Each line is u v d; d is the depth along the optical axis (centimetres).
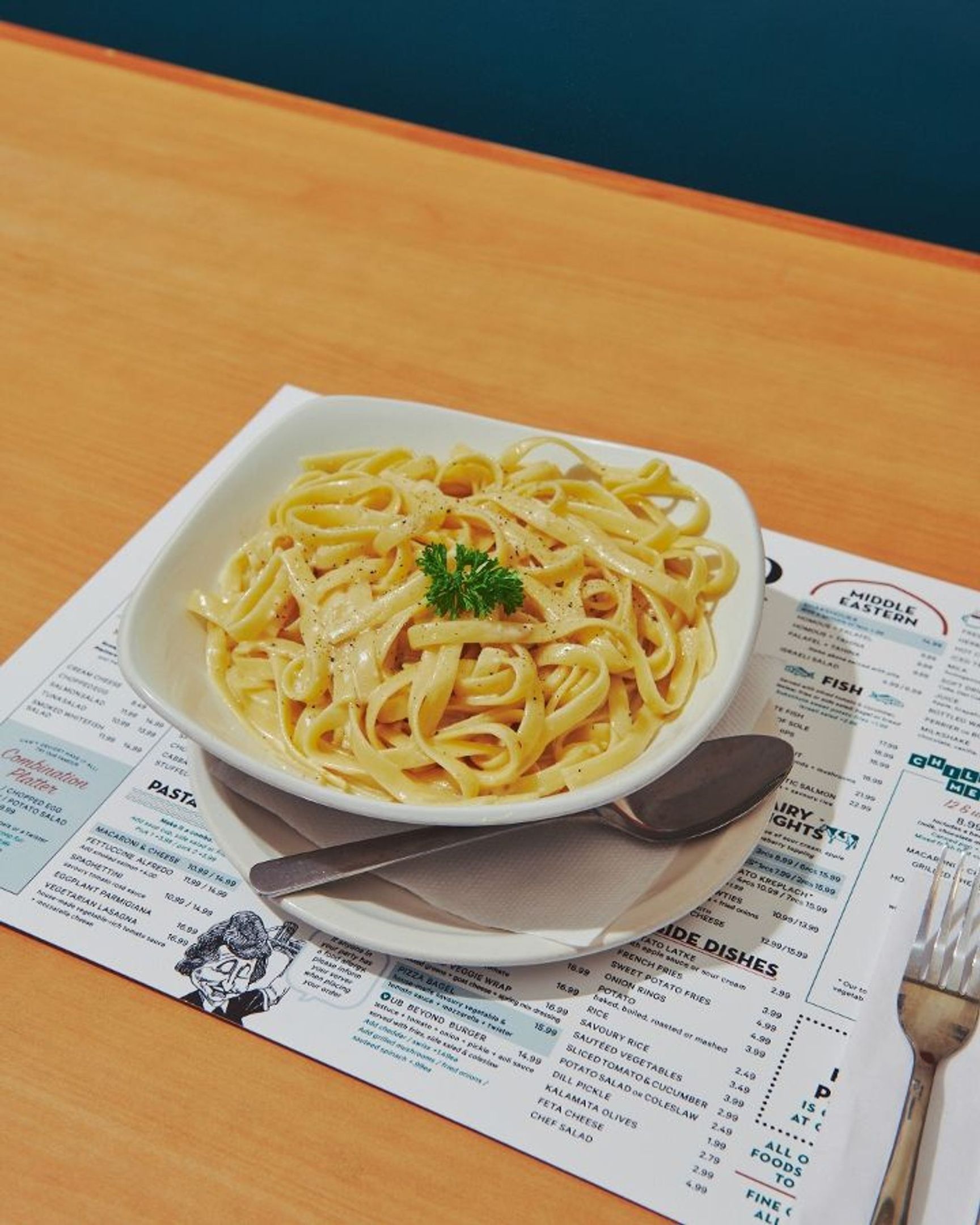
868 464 59
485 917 39
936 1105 37
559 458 53
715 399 62
